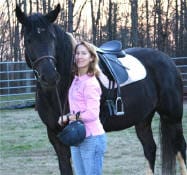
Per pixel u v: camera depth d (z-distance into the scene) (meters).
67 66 4.73
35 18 4.52
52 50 4.46
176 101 5.89
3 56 33.84
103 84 4.92
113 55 5.38
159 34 30.86
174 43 31.78
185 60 17.41
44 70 4.35
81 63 3.86
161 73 5.79
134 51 5.89
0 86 17.92
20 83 18.23
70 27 20.41
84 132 3.80
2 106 15.39
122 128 5.41
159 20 30.95
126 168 6.88
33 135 10.16
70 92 3.96
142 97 5.44
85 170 3.91
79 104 3.88
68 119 3.92
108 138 9.43
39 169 7.02
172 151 5.91
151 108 5.68
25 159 7.73
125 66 5.37
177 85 5.94
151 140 6.16
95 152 3.85
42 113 4.83
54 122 4.72
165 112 5.86
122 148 8.38
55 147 4.82
